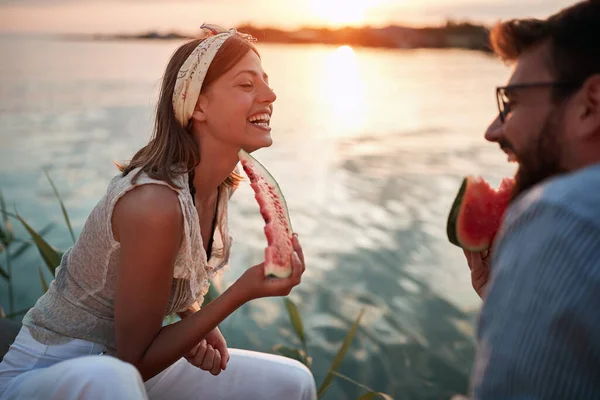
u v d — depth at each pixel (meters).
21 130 16.41
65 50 45.31
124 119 18.56
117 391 1.65
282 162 13.95
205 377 2.39
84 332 2.13
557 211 1.05
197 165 2.16
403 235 8.95
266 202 1.90
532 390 1.02
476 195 1.92
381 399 4.86
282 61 46.06
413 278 7.36
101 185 10.95
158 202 1.94
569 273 1.00
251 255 7.81
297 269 1.89
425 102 24.94
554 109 1.36
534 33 1.39
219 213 2.38
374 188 11.62
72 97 23.08
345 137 17.28
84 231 2.11
